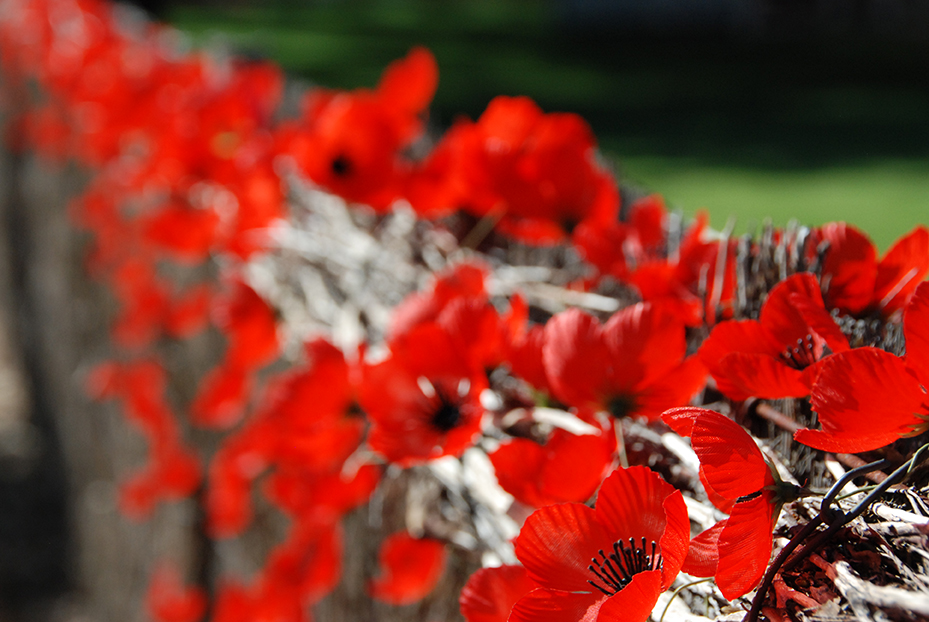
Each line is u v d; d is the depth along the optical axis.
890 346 1.86
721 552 1.74
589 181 2.16
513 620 1.77
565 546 1.78
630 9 22.11
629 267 2.08
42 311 7.71
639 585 1.73
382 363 1.97
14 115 7.98
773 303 1.85
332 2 31.98
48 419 7.94
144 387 4.47
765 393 1.81
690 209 6.28
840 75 13.50
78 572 6.82
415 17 26.41
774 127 9.64
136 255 4.48
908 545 1.75
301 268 2.64
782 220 5.88
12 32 7.88
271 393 2.05
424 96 2.45
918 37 18.95
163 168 3.13
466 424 1.94
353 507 2.25
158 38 5.29
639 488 1.78
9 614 6.67
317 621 2.64
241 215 2.55
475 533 2.02
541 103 11.61
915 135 8.77
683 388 1.88
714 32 21.16
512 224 2.23
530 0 32.94
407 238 2.44
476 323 1.96
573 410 1.97
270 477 2.84
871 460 1.82
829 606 1.75
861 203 6.25
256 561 3.31
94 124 4.39
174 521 4.29
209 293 3.49
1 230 9.23
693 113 10.73
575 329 1.89
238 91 2.96
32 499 7.88
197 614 4.20
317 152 2.24
